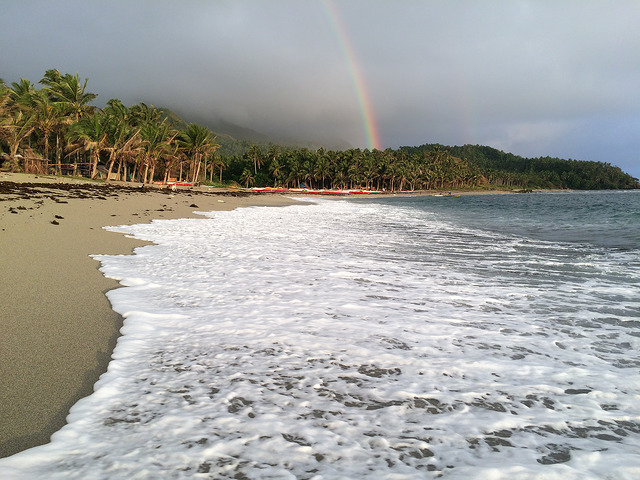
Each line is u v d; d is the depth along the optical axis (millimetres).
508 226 18812
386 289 6223
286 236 12805
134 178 58750
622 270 7996
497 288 6414
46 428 2529
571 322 4754
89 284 5879
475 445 2416
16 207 13633
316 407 2797
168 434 2449
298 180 112062
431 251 10398
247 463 2203
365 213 27734
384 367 3457
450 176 155375
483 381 3242
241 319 4617
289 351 3744
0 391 2922
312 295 5750
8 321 4230
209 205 27703
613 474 2154
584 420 2699
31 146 46750
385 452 2328
